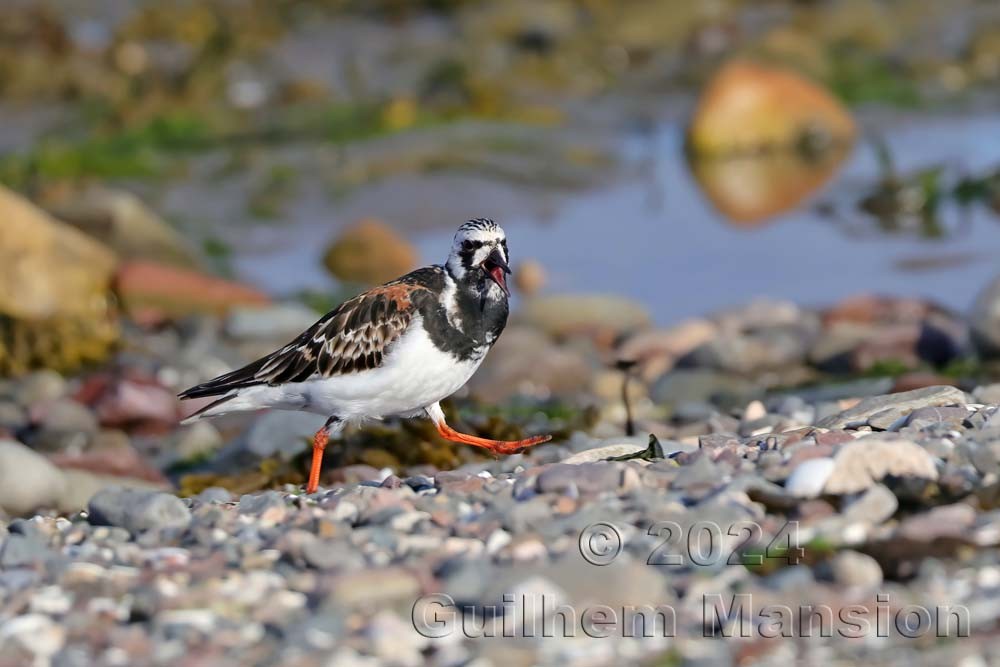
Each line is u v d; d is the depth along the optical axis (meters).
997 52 29.77
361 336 9.56
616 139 25.98
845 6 32.41
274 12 31.55
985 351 14.55
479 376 15.59
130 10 31.27
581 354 16.44
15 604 7.00
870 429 9.36
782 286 19.09
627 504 7.79
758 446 8.94
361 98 27.42
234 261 20.50
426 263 20.22
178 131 25.64
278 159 24.17
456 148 24.66
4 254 17.23
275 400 9.95
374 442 11.83
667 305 18.52
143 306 17.81
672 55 30.58
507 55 30.17
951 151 24.70
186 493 11.33
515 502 7.96
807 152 25.31
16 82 27.36
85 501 11.20
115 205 19.89
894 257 20.17
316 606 6.84
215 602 6.88
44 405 14.23
